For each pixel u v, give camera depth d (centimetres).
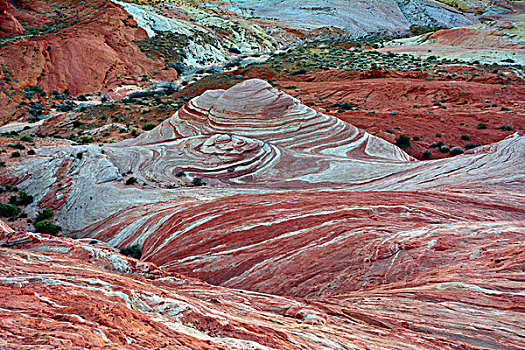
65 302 407
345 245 1027
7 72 5412
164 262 1223
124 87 6312
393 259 894
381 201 1354
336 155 2477
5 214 2066
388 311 612
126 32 7619
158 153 2630
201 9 12212
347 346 441
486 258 765
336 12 13400
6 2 6762
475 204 1311
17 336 275
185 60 7812
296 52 8338
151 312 476
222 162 2412
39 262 661
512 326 501
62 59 6025
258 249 1134
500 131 3491
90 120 4509
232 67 7831
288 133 2667
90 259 833
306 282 918
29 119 4878
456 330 512
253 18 12650
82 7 8369
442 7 15100
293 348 402
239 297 700
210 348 342
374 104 4850
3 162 2620
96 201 2069
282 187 2073
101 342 285
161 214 1631
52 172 2509
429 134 3547
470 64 6494
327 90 5447
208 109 3014
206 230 1319
